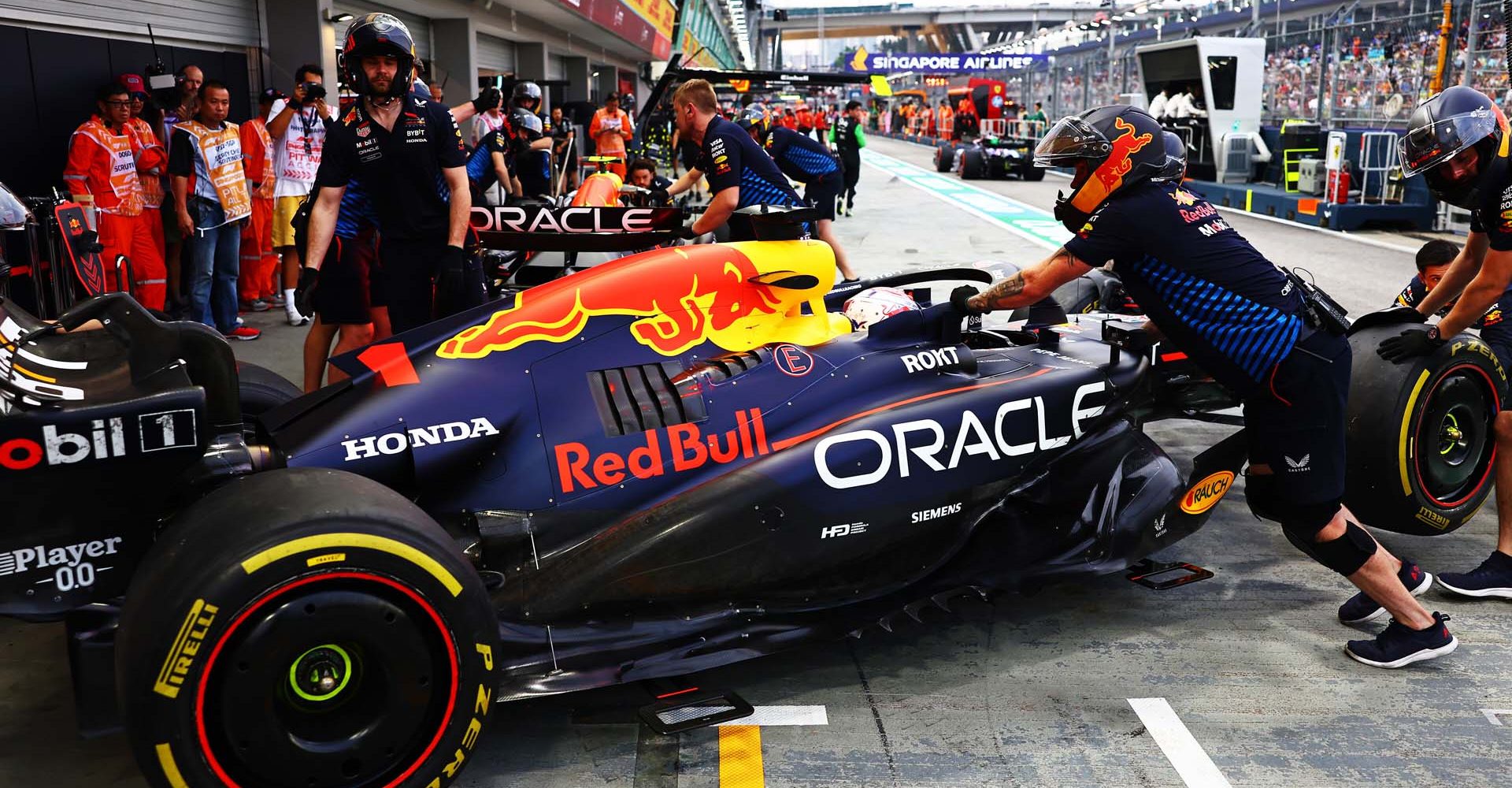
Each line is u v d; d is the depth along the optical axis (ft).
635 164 28.40
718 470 9.76
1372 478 12.18
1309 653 10.48
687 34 115.55
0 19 21.54
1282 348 9.59
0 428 6.81
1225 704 9.46
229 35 29.17
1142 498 11.20
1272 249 39.63
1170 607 11.55
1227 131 62.03
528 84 34.09
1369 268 34.86
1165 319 9.91
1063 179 79.92
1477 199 10.57
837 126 50.65
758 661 10.26
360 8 37.32
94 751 8.50
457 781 8.20
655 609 9.43
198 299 22.24
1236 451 11.68
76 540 7.27
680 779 8.24
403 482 8.87
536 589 8.91
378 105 12.59
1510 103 44.88
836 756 8.58
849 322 11.47
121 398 7.27
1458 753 8.71
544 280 17.57
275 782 6.89
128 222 21.27
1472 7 45.68
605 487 9.35
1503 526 11.80
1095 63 99.91
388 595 7.00
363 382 9.08
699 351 10.14
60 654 10.21
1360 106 59.16
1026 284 10.20
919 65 222.07
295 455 8.49
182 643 6.43
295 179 24.73
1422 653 10.06
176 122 22.57
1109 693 9.67
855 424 10.26
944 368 11.12
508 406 9.14
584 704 9.32
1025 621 11.20
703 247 10.48
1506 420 11.47
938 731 8.98
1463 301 11.21
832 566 10.19
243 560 6.50
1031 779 8.28
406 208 13.17
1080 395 11.52
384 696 7.08
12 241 14.75
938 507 10.62
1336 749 8.75
